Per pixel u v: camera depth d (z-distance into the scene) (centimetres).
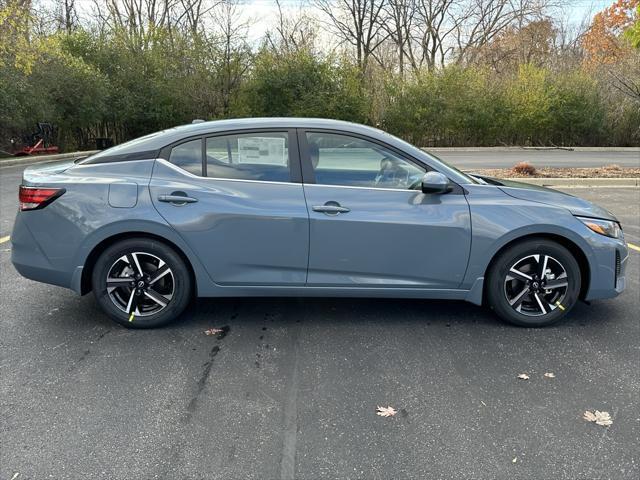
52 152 1973
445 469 233
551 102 2548
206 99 2538
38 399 288
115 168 374
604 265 382
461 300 428
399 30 3250
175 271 373
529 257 380
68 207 363
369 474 230
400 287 377
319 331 383
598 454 244
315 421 270
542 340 369
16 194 995
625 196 994
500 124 2575
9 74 1659
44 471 230
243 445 250
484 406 285
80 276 369
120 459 239
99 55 2319
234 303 436
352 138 376
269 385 306
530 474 230
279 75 2455
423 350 353
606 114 2600
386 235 366
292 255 369
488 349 354
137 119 2428
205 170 373
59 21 2791
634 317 411
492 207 373
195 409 280
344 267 372
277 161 375
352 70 2520
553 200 389
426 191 362
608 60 2880
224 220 362
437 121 2553
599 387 305
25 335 370
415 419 272
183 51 2567
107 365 328
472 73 2628
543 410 281
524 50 3316
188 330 382
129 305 376
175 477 228
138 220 360
